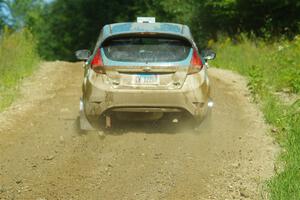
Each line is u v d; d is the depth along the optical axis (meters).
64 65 43.09
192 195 15.60
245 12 62.75
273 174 17.16
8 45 38.72
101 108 20.70
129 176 17.03
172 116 21.70
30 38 45.31
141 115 21.12
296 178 16.25
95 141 20.61
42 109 26.38
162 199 15.30
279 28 59.69
